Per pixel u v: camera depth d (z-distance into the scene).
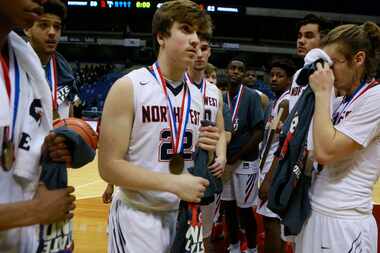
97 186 7.10
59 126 1.29
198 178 1.65
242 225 4.08
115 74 17.47
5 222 1.06
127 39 17.47
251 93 4.06
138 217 1.76
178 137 1.80
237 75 4.07
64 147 1.20
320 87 1.91
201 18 1.76
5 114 1.09
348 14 16.02
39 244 1.20
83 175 8.09
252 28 17.80
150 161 1.76
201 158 1.71
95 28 18.17
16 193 1.19
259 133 3.99
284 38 17.83
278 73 4.02
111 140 1.69
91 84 17.58
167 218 1.82
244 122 3.98
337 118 1.98
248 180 4.01
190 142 1.85
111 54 19.33
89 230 4.57
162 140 1.77
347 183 1.93
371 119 1.86
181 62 1.76
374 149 1.96
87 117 13.09
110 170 1.69
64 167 1.22
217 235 4.50
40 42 2.73
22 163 1.18
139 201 1.77
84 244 4.11
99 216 5.14
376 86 1.90
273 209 2.00
